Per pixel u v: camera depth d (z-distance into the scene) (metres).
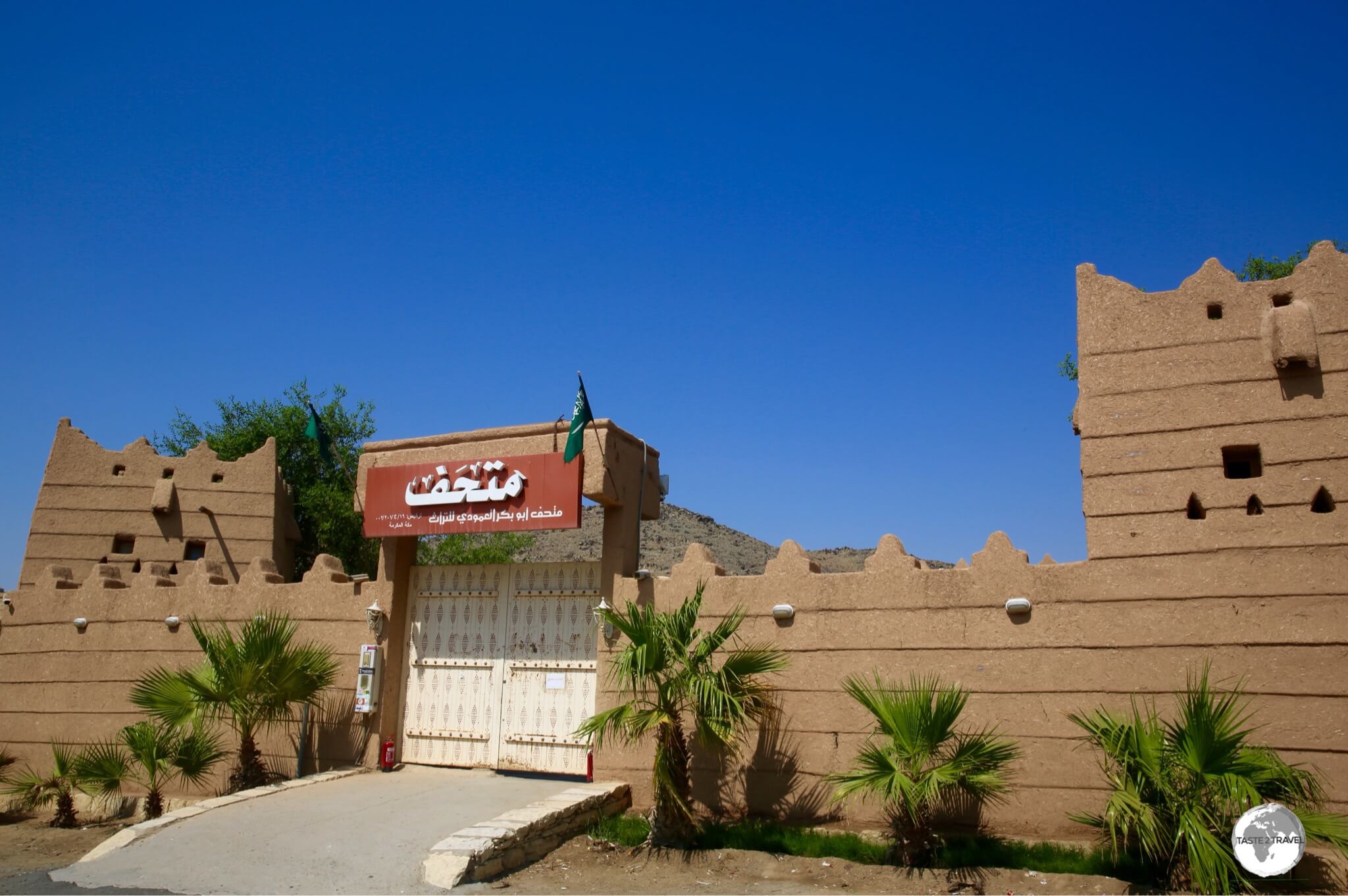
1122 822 9.95
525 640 15.25
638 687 13.59
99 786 16.11
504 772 14.89
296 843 11.17
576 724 14.62
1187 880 9.64
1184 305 12.07
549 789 13.57
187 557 21.31
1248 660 10.89
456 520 15.10
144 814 15.62
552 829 11.64
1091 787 11.22
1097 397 12.22
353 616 16.02
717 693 11.38
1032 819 11.39
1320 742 10.45
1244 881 9.33
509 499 14.72
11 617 19.17
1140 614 11.41
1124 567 11.59
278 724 16.16
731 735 11.48
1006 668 11.84
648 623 11.93
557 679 14.91
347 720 15.65
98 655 17.97
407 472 15.65
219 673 14.53
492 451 15.20
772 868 10.93
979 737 11.19
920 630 12.34
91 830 15.38
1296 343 11.26
